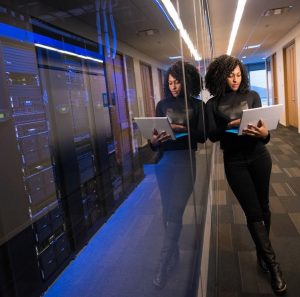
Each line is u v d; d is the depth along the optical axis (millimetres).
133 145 949
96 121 757
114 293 602
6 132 401
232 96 1569
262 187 1568
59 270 507
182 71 1299
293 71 6496
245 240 2021
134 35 998
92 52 766
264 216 1611
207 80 1623
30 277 435
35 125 484
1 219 385
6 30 434
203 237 1604
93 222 669
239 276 1634
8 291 393
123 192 854
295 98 6504
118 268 648
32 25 509
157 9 1108
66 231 562
